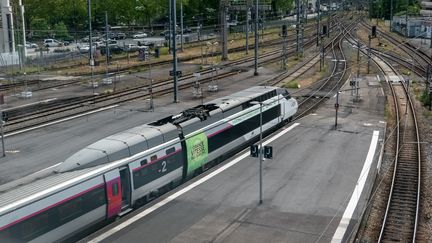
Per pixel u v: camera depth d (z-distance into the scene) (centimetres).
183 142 2980
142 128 2883
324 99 5591
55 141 3944
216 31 14025
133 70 7894
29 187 2116
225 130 3419
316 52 9931
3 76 7169
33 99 5650
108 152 2494
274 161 3419
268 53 10050
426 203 2806
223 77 7269
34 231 1998
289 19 18275
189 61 9069
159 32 14700
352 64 8225
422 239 2380
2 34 8325
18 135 4131
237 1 9588
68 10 12725
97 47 10362
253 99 3925
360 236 2373
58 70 7919
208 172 3195
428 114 4891
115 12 12900
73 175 2255
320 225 2423
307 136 4062
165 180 2823
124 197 2522
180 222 2472
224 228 2400
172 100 5597
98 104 5359
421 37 11069
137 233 2359
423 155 3644
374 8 17788
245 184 2980
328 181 3027
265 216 2531
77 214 2197
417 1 18950
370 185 2956
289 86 6356
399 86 6344
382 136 4066
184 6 14250
